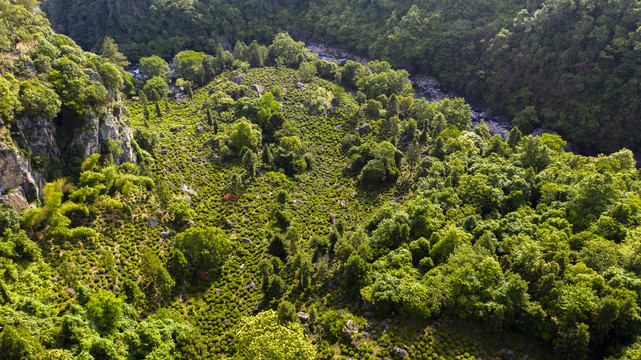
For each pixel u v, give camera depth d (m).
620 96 141.75
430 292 62.97
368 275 69.88
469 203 90.31
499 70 171.50
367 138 131.38
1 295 54.56
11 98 70.81
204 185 104.94
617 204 77.75
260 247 86.75
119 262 75.81
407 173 116.06
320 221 96.00
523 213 83.69
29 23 90.12
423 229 80.06
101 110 89.94
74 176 83.38
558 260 65.31
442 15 194.00
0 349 46.06
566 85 151.75
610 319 54.56
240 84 154.25
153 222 87.19
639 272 63.38
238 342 63.88
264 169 113.19
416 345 59.91
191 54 173.88
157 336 59.19
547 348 58.75
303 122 136.25
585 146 148.88
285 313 63.69
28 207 71.19
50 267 67.50
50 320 56.06
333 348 62.00
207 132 126.38
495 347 59.47
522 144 113.81
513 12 178.75
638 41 138.25
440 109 143.00
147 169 96.44
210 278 80.06
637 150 141.12
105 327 56.78
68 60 87.81
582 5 150.25
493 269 62.69
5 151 67.88
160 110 139.38
